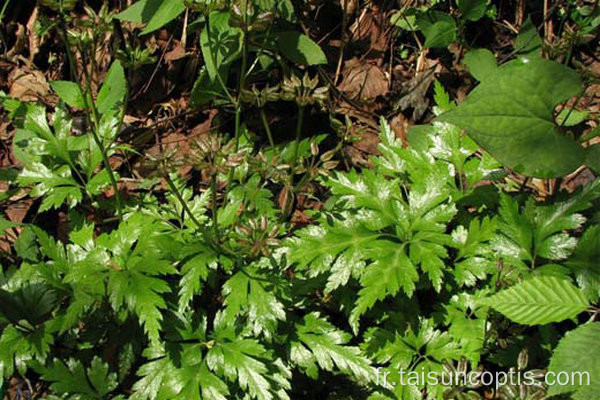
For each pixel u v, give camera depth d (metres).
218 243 0.62
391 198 0.65
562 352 0.57
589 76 0.63
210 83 0.74
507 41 0.82
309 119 0.77
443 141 0.68
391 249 0.62
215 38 0.70
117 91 0.69
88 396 0.61
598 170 0.62
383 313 0.64
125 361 0.63
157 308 0.63
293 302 0.64
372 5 0.81
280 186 0.73
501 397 0.61
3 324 0.63
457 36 0.79
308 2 0.80
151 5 0.70
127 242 0.63
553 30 0.81
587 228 0.64
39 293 0.64
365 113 0.78
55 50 0.81
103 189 0.74
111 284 0.60
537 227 0.63
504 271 0.63
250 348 0.61
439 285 0.61
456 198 0.66
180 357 0.61
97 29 0.64
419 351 0.63
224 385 0.60
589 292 0.62
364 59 0.81
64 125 0.69
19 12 0.82
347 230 0.63
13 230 0.73
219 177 0.70
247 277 0.62
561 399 0.59
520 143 0.60
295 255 0.63
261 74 0.78
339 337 0.63
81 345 0.63
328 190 0.73
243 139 0.71
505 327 0.63
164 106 0.79
